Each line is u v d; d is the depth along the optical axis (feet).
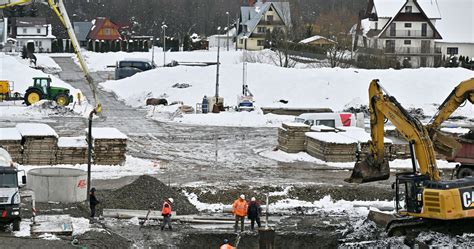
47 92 388.16
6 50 632.38
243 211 179.63
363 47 568.41
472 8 601.21
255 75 454.81
